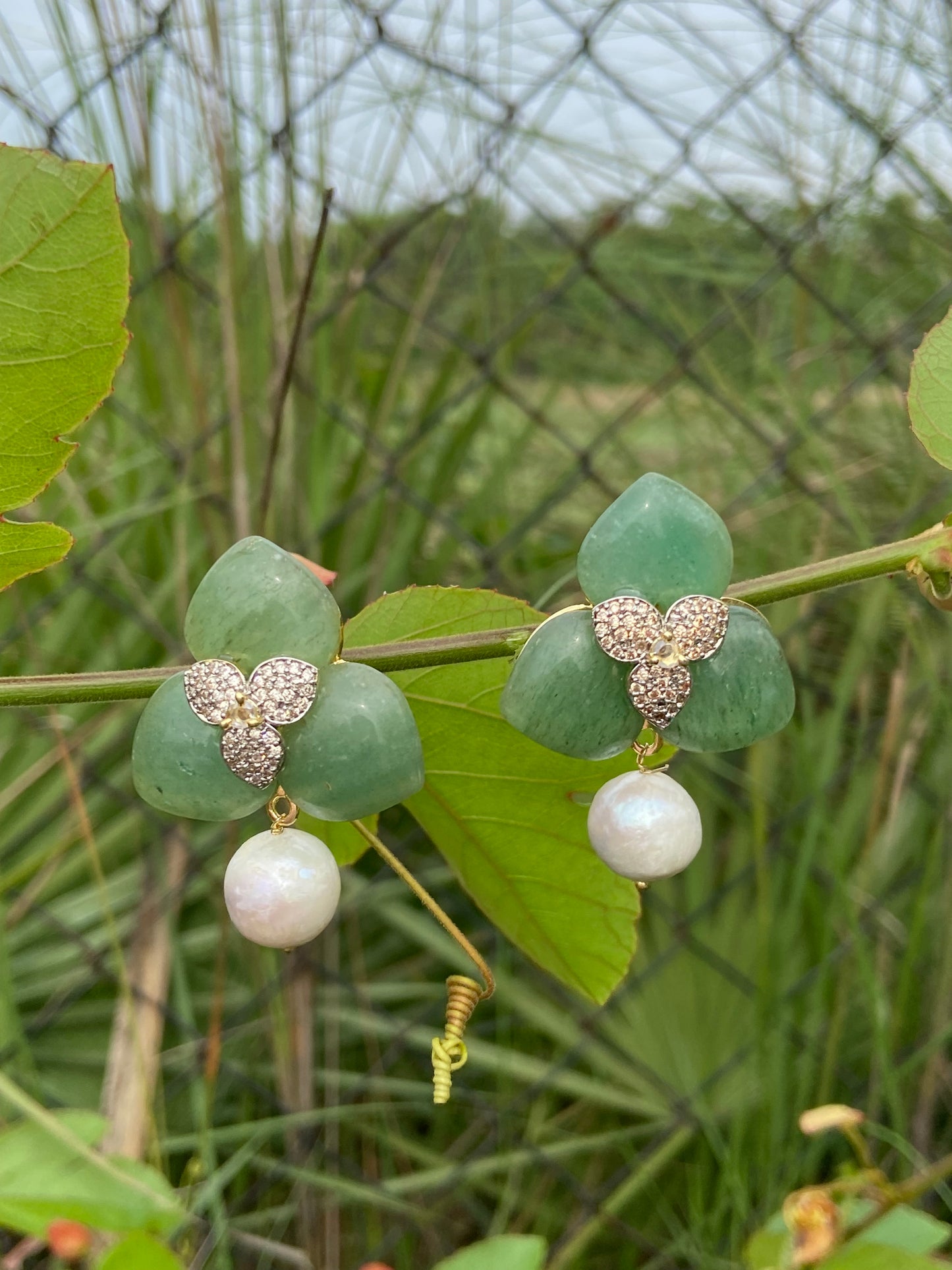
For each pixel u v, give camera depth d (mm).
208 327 458
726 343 509
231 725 153
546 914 208
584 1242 356
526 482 528
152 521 471
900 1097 386
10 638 409
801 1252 208
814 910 399
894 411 447
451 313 532
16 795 398
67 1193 218
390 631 181
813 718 439
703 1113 364
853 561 162
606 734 161
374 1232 393
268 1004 387
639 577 159
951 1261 213
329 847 205
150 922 385
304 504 436
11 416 149
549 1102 411
